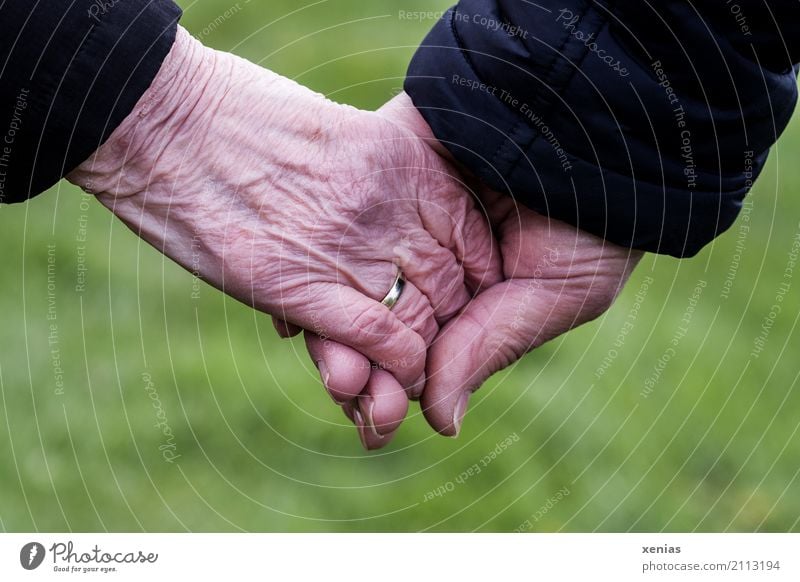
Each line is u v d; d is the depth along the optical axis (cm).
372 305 93
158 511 113
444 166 94
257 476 116
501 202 94
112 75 87
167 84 89
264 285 92
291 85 92
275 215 92
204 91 90
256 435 117
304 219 92
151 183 90
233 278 92
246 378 120
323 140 92
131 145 89
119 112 88
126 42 87
